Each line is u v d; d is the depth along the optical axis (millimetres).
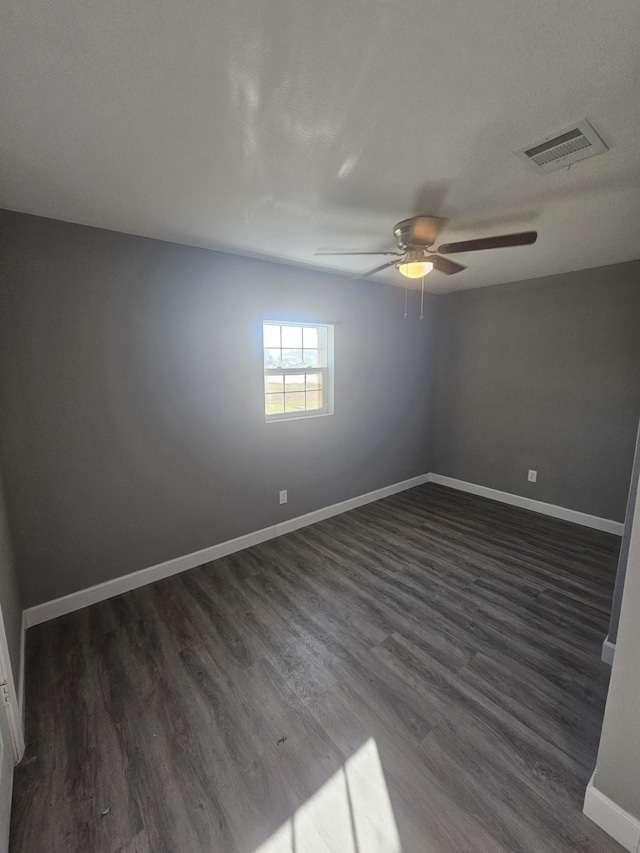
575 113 1258
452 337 4562
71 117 1272
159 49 1000
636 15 891
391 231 2373
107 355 2361
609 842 1210
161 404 2607
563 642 2105
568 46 983
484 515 3896
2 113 1242
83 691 1785
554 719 1642
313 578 2736
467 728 1602
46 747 1524
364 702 1728
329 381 3715
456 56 1020
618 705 1184
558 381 3719
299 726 1613
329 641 2111
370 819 1287
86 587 2428
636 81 1106
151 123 1312
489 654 2016
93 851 1205
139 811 1312
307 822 1282
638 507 1096
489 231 2381
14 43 972
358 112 1254
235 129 1348
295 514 3549
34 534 2215
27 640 2121
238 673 1891
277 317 3137
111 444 2434
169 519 2740
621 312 3271
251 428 3109
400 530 3539
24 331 2088
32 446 2164
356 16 910
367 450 4137
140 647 2068
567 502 3756
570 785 1379
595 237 2531
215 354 2818
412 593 2555
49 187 1764
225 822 1281
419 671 1900
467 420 4523
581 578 2738
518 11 893
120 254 2350
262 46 994
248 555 3076
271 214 2100
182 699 1744
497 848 1199
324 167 1608
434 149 1480
